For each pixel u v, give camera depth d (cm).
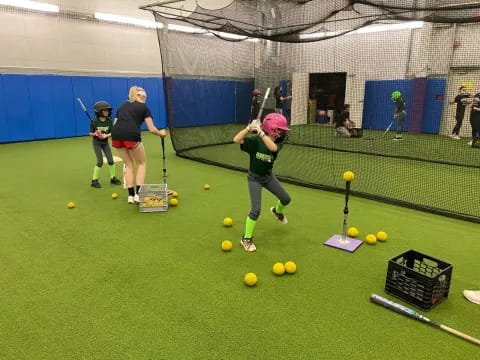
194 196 525
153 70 1368
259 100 1243
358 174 670
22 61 1046
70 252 343
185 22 861
